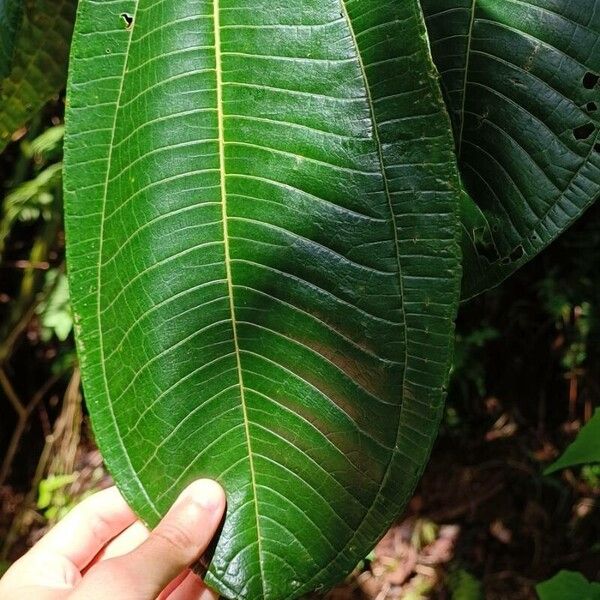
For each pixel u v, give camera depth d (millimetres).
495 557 1124
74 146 307
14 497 1322
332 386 302
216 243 302
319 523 310
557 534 1121
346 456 304
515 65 343
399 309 290
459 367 1199
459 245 284
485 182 355
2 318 1336
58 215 1211
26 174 1239
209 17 302
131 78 306
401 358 292
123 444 314
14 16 351
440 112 283
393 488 300
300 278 297
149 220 305
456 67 349
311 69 293
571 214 347
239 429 312
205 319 306
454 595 1058
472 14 345
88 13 308
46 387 1312
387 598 1107
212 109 301
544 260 1158
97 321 311
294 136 294
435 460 1238
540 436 1200
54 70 455
